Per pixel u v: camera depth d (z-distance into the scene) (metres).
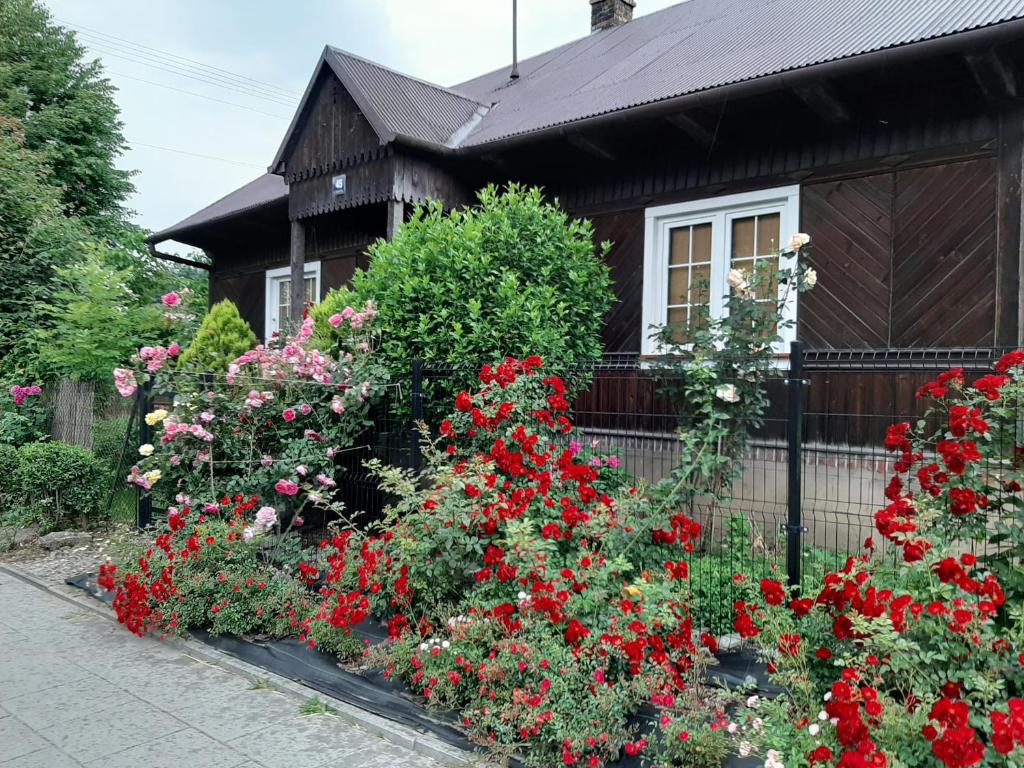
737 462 4.33
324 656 4.02
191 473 5.70
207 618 4.49
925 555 2.69
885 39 5.25
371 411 6.20
